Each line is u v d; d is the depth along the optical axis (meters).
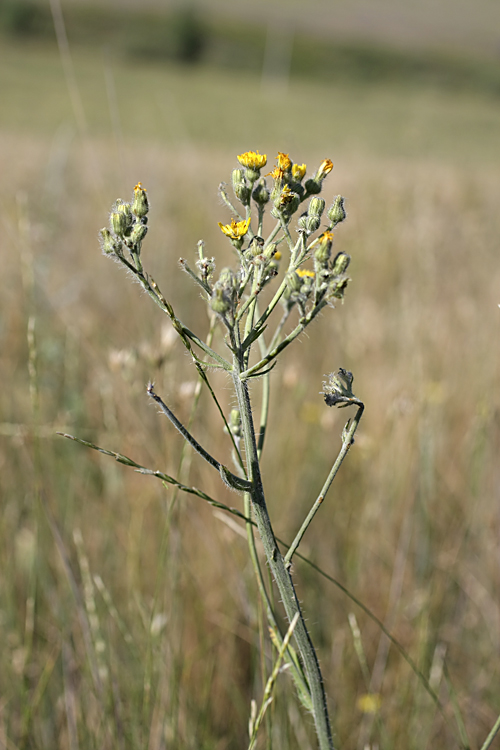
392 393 3.64
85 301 4.66
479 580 2.97
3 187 7.04
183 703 2.38
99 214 6.26
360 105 40.88
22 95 28.56
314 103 39.97
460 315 4.65
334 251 5.91
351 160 12.65
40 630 2.69
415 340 4.04
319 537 3.19
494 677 2.65
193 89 41.44
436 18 89.69
